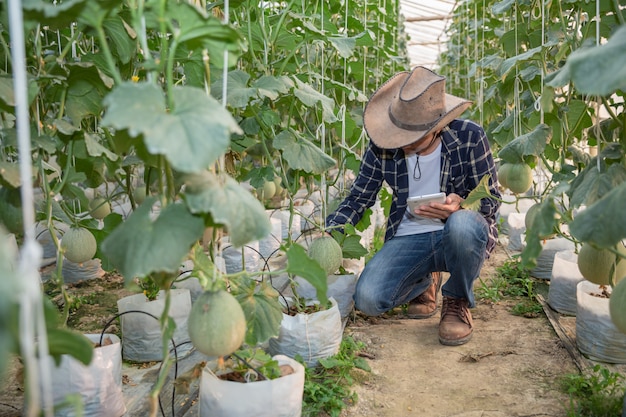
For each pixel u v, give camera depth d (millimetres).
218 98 2197
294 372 1988
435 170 2840
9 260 836
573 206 1880
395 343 2801
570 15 3242
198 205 1277
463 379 2404
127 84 1206
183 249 1279
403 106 2607
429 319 3129
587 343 2508
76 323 3080
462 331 2744
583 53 1295
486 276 3848
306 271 1572
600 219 1398
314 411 2119
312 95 2469
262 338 1948
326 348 2475
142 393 2299
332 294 3045
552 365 2502
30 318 883
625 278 1649
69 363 1957
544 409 2139
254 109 2543
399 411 2164
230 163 2842
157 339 2568
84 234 2766
